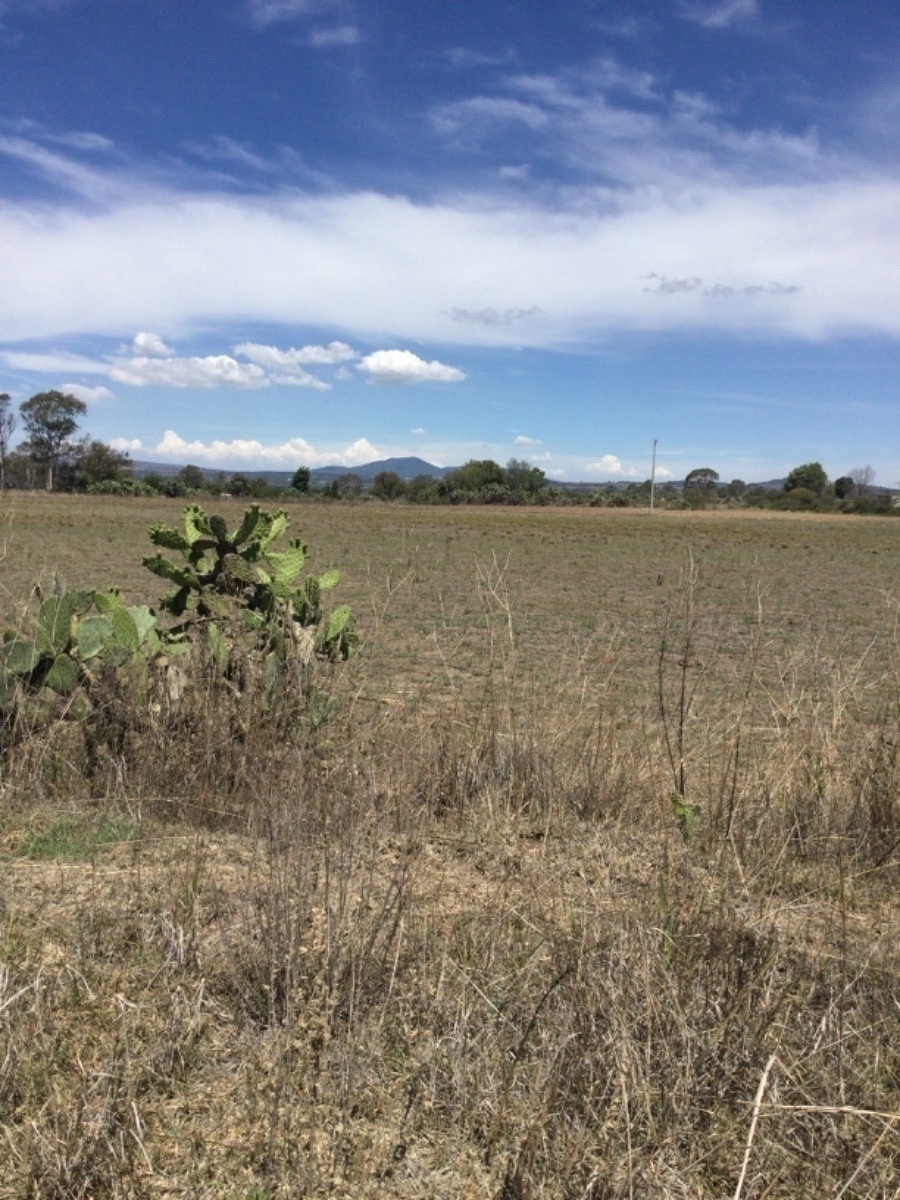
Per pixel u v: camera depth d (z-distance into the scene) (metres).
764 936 2.96
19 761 4.53
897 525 65.50
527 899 3.26
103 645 4.85
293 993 2.54
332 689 4.93
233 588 5.36
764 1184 2.13
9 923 3.02
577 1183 2.08
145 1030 2.53
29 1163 2.06
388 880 3.32
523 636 11.74
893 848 3.98
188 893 3.22
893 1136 2.22
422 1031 2.54
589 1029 2.46
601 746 4.96
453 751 4.75
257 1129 2.24
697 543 37.44
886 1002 2.78
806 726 5.00
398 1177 2.13
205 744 4.50
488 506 81.88
